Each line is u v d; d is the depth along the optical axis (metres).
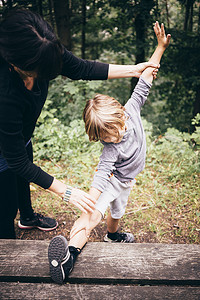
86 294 1.44
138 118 1.75
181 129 7.69
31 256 1.67
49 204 2.95
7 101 1.19
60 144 3.80
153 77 1.88
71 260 1.50
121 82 7.89
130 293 1.44
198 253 1.68
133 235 2.57
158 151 3.76
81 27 7.89
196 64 7.39
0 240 1.79
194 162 3.49
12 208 1.81
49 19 6.93
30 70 1.09
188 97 8.65
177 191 3.06
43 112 4.00
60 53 1.13
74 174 3.33
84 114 1.60
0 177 1.62
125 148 1.67
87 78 1.78
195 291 1.45
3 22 1.06
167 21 7.59
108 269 1.58
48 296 1.43
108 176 1.66
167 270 1.57
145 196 3.05
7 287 1.49
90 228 1.70
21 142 1.31
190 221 2.71
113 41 7.43
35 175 1.36
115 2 6.50
